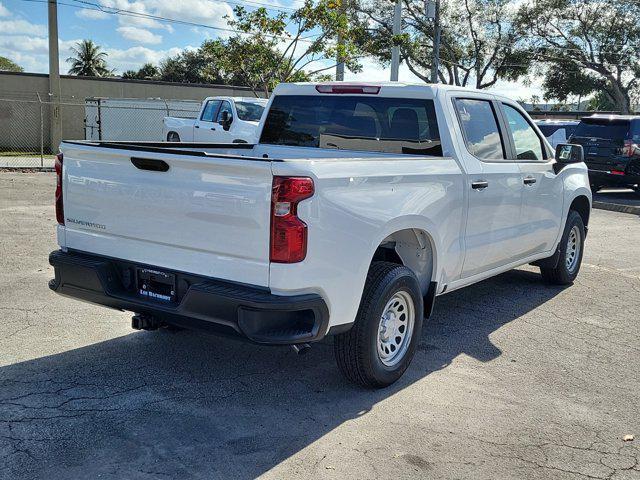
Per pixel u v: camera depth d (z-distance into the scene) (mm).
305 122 5992
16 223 9938
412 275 4602
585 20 43312
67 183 4551
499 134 5949
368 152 5625
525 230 6344
